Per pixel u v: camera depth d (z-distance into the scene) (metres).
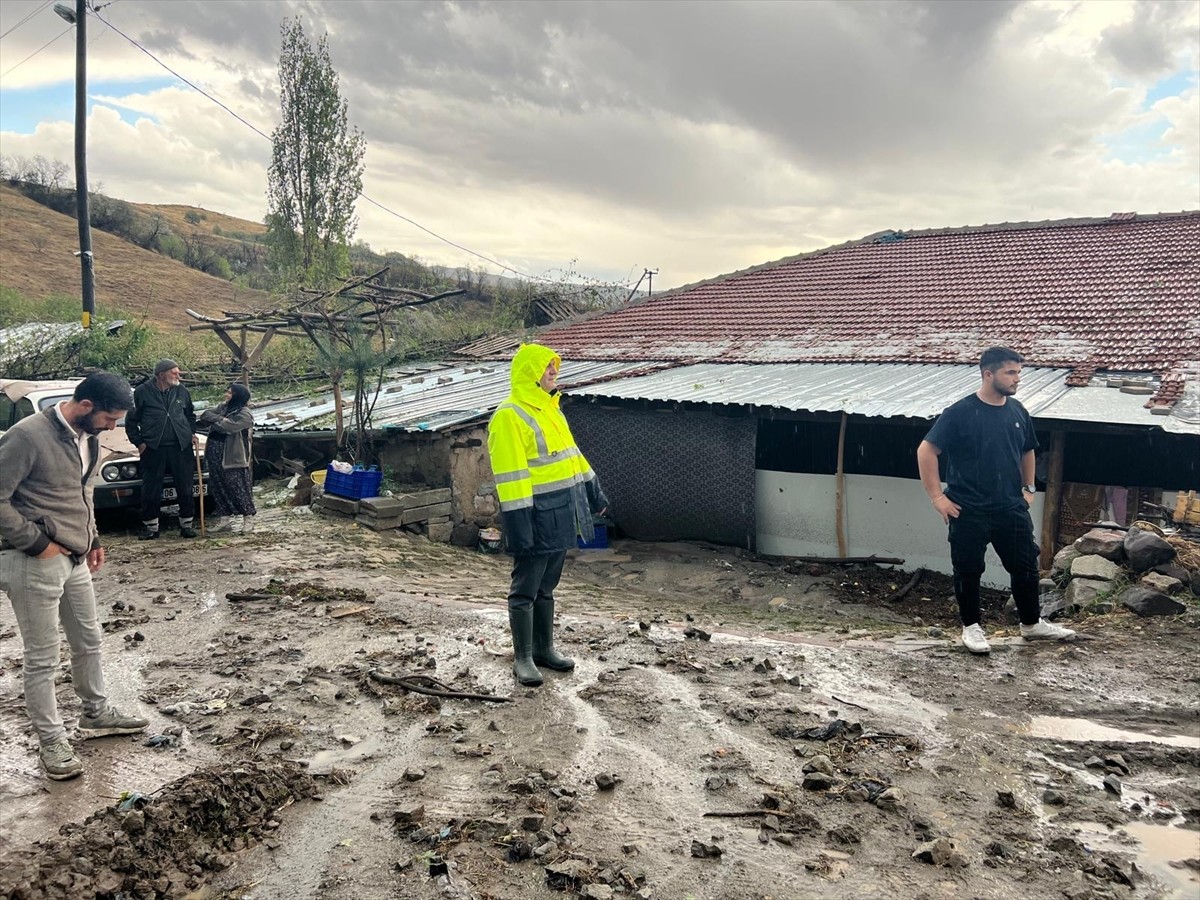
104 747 4.06
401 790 3.67
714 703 4.66
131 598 7.02
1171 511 8.59
